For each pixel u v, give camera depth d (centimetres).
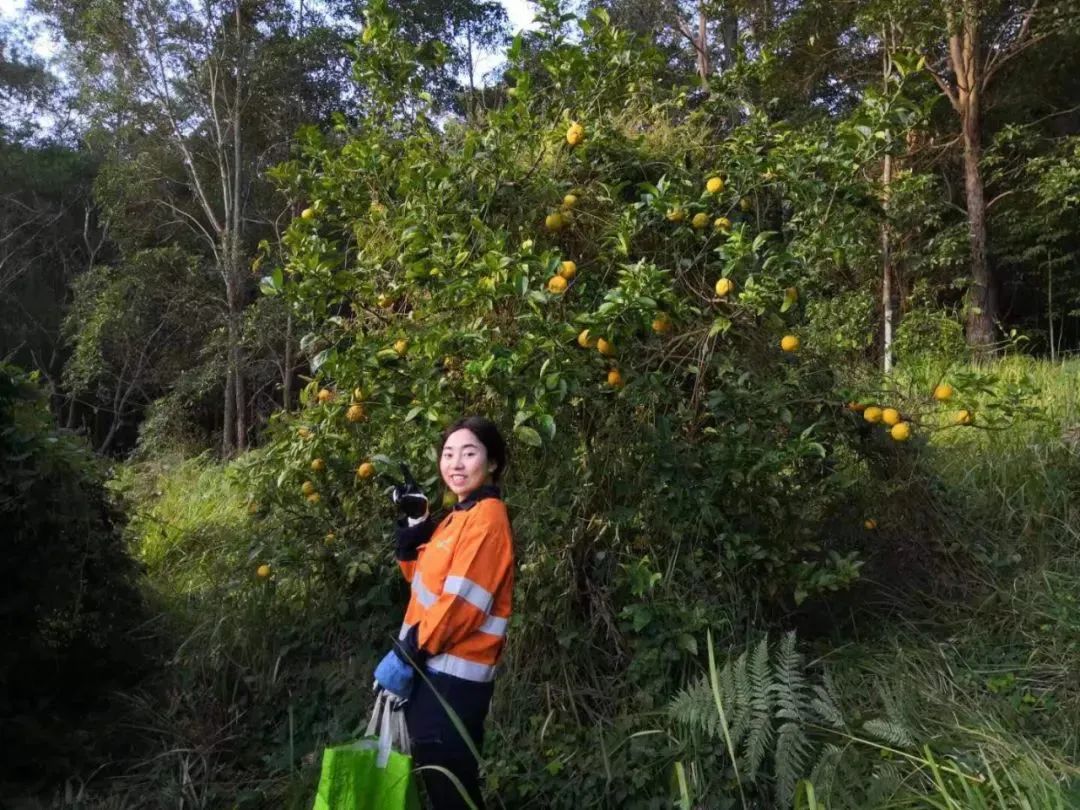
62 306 2127
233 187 1752
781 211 400
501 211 372
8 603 358
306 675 385
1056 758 287
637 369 348
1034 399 573
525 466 366
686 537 349
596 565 354
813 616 386
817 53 1161
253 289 1731
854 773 285
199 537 600
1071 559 411
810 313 405
